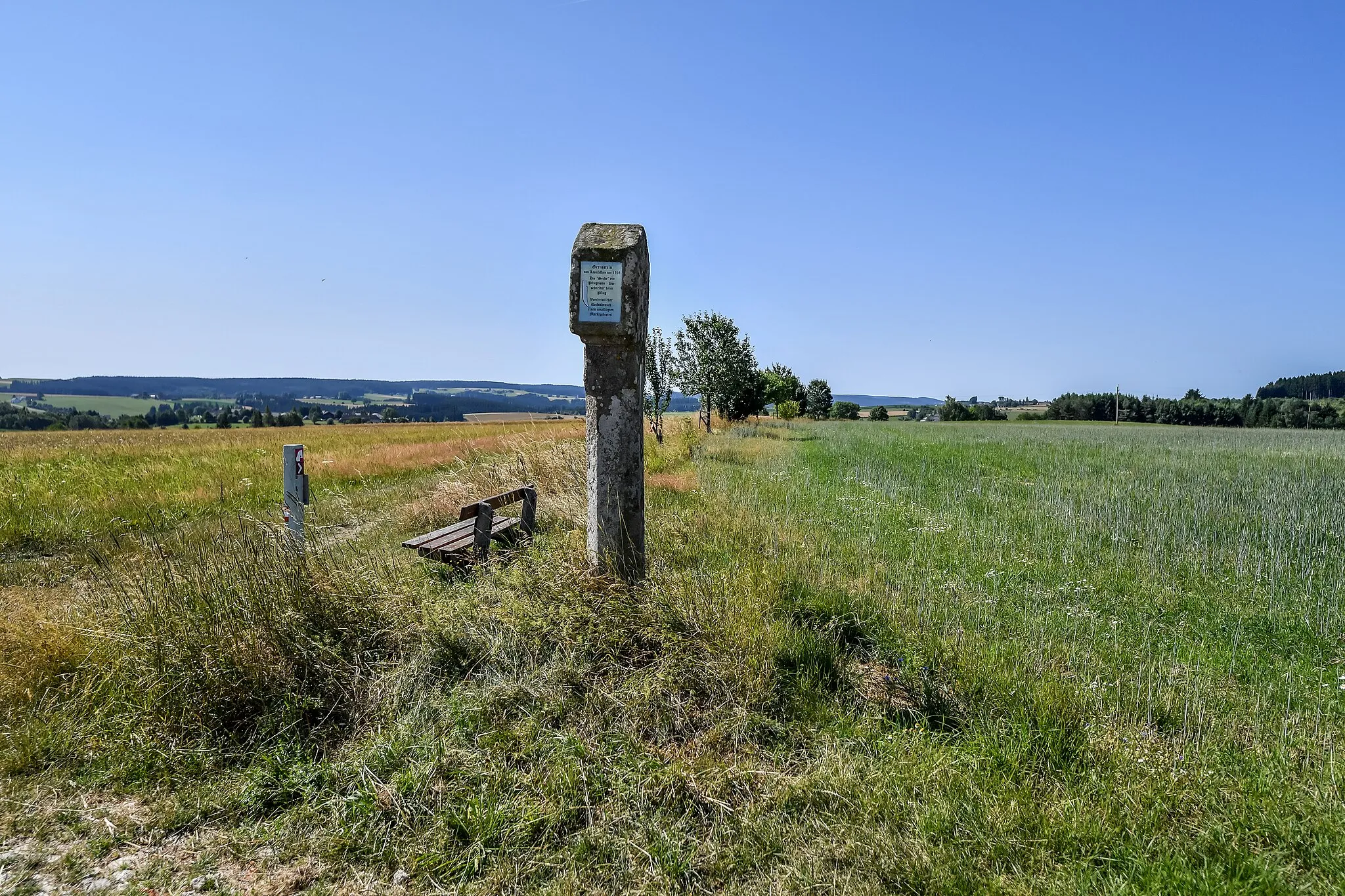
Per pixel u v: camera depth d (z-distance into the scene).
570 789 2.87
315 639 3.76
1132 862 2.46
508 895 2.43
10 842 2.66
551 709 3.38
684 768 2.98
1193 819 2.66
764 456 18.88
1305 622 4.96
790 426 45.91
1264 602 5.54
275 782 3.01
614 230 4.43
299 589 4.02
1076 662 4.21
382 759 3.08
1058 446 25.17
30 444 24.05
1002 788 2.86
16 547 7.64
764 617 4.35
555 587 4.25
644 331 4.52
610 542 4.44
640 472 4.52
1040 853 2.51
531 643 3.86
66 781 3.02
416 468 15.77
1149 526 8.16
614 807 2.80
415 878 2.52
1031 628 4.77
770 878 2.47
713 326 33.59
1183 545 7.34
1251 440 29.80
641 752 3.13
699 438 27.19
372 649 3.90
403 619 4.06
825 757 3.08
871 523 8.45
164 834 2.75
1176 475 13.98
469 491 9.27
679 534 6.92
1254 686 3.97
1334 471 14.77
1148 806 2.74
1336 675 4.11
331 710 3.49
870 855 2.51
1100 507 9.39
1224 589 5.89
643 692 3.46
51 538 7.95
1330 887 2.34
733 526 7.29
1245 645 4.62
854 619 4.70
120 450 19.36
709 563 5.98
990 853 2.52
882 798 2.80
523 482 9.57
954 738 3.31
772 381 66.00
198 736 3.30
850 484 12.24
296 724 3.37
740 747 3.22
